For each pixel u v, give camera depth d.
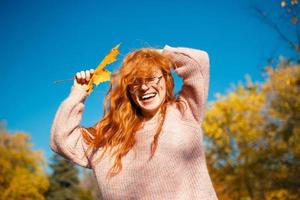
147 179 2.86
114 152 2.97
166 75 3.06
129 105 3.06
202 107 3.00
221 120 20.94
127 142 2.95
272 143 17.97
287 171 16.84
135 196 2.88
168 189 2.83
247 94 20.62
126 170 2.91
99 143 3.07
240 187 18.95
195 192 2.85
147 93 2.99
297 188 16.39
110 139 3.04
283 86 17.19
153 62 3.02
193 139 2.93
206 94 3.02
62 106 3.14
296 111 16.41
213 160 20.88
